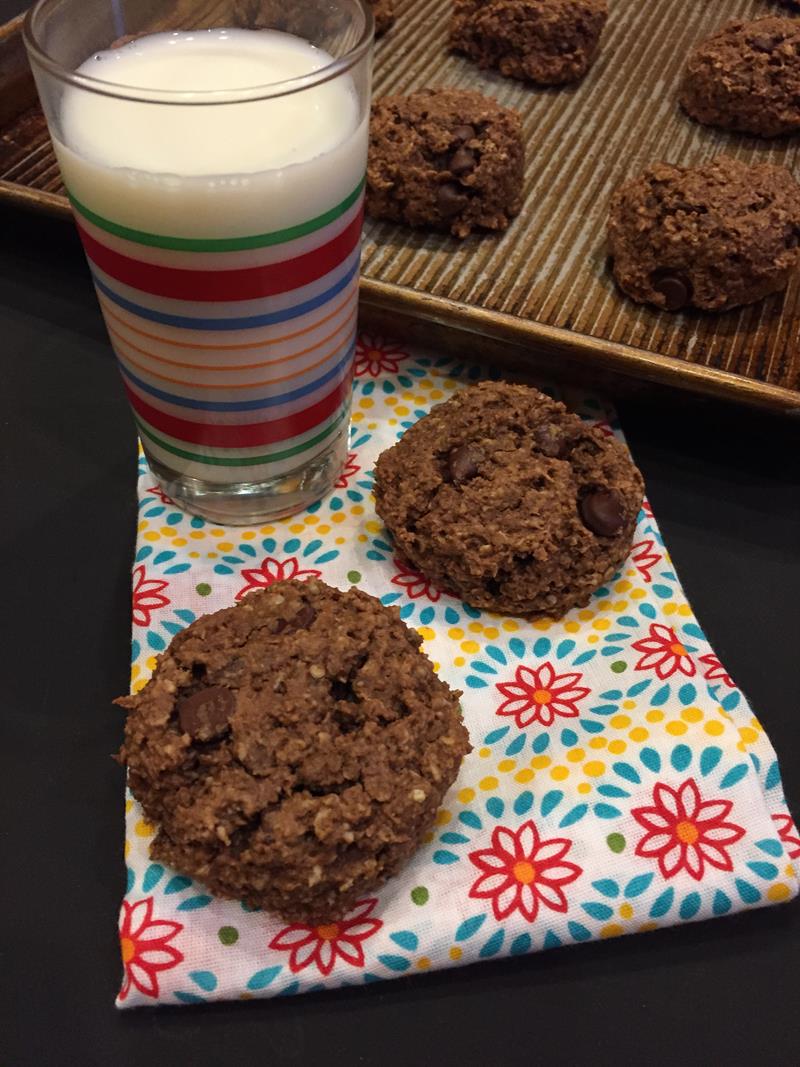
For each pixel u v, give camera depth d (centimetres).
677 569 23
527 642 21
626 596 21
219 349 19
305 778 16
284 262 17
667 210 25
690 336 25
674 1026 16
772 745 20
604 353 24
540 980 16
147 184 16
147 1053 15
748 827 17
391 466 22
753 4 39
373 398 26
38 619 21
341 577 22
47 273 29
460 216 28
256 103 17
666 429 26
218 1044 16
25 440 25
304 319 19
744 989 16
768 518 24
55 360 27
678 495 24
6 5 36
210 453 21
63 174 18
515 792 18
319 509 23
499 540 20
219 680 17
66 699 20
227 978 16
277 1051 15
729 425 26
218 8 20
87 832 18
